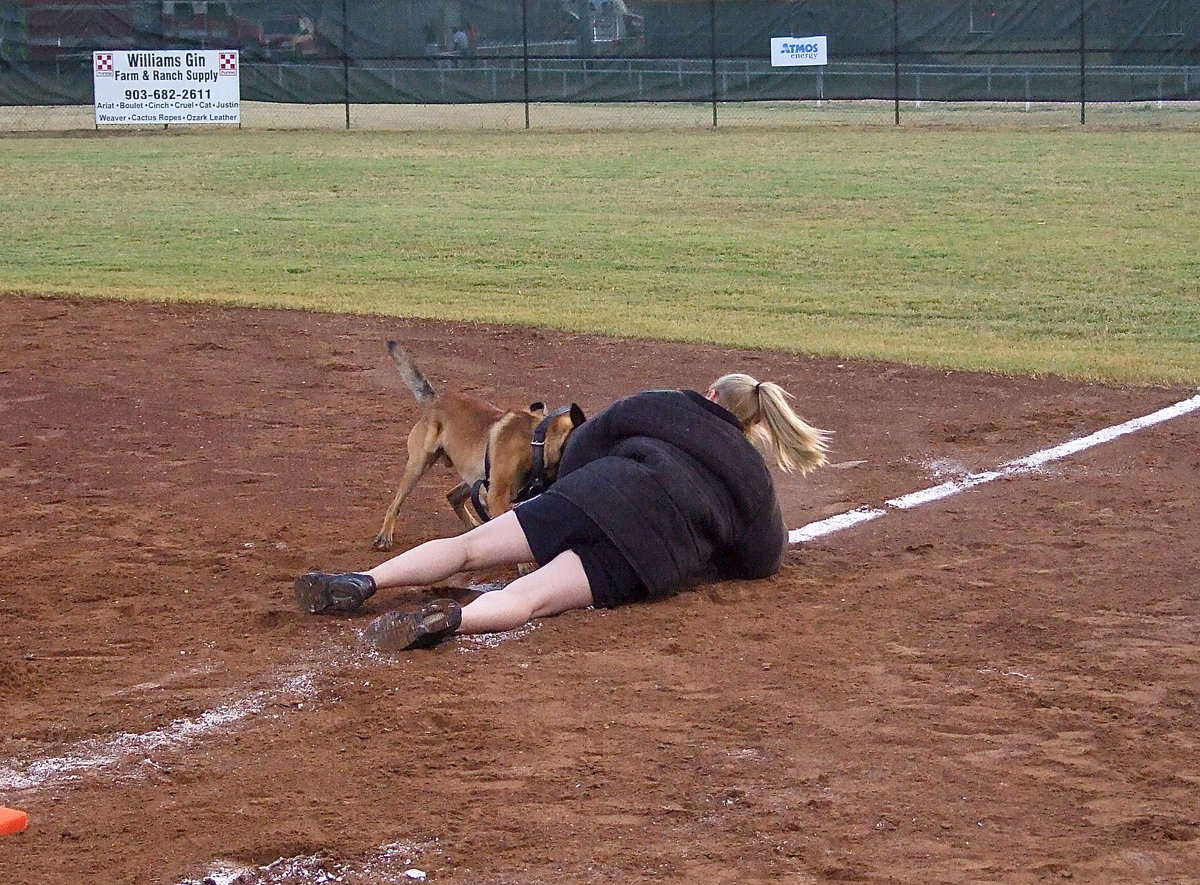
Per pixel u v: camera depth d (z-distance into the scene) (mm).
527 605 5676
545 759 4480
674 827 4020
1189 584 6289
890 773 4379
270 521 7414
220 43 30141
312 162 25234
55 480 8172
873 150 26312
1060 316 13141
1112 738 4645
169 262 16359
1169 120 30750
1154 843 3928
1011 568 6555
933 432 9180
